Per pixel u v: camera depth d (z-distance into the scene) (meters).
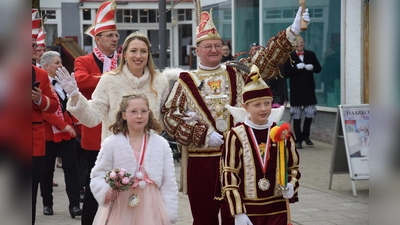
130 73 6.77
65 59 16.36
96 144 7.34
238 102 6.82
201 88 6.80
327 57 14.69
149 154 5.75
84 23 26.59
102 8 7.94
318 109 15.02
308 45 15.46
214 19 19.81
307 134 14.55
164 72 7.09
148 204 5.62
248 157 5.74
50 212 9.09
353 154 9.81
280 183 5.64
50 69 9.61
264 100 5.77
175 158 13.23
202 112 6.73
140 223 5.60
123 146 5.71
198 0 7.45
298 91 14.13
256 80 5.80
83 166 10.30
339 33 14.18
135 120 5.72
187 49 26.67
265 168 5.72
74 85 6.33
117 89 6.75
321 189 10.25
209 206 6.72
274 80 13.70
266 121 5.87
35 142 7.16
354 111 9.91
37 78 7.30
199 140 6.53
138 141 5.82
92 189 5.64
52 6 26.20
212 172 6.66
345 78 13.91
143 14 28.08
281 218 5.70
